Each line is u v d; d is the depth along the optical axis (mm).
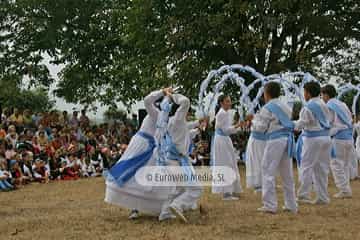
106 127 16203
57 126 14570
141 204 6430
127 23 18266
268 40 16797
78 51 21344
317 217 6785
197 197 6539
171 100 6535
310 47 18203
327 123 7750
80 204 8078
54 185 10992
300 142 8578
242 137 16516
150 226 6195
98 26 21594
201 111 7523
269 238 5570
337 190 9758
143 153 6457
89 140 14125
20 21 21266
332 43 17969
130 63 18812
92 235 5781
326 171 7820
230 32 16062
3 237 5758
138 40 17953
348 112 9016
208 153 14344
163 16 17688
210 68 17562
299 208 7453
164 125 6453
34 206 7980
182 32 16469
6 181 10305
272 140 7031
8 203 8375
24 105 27234
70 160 12625
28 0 20531
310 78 9875
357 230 5980
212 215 6930
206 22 16297
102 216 6906
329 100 9164
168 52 17344
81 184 11117
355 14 17812
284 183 7176
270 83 7199
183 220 6359
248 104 9109
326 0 17500
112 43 21344
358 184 10977
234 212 7168
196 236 5664
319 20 16406
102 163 13352
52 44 20844
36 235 5836
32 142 12344
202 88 7934
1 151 10820
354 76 19078
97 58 21750
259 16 16078
